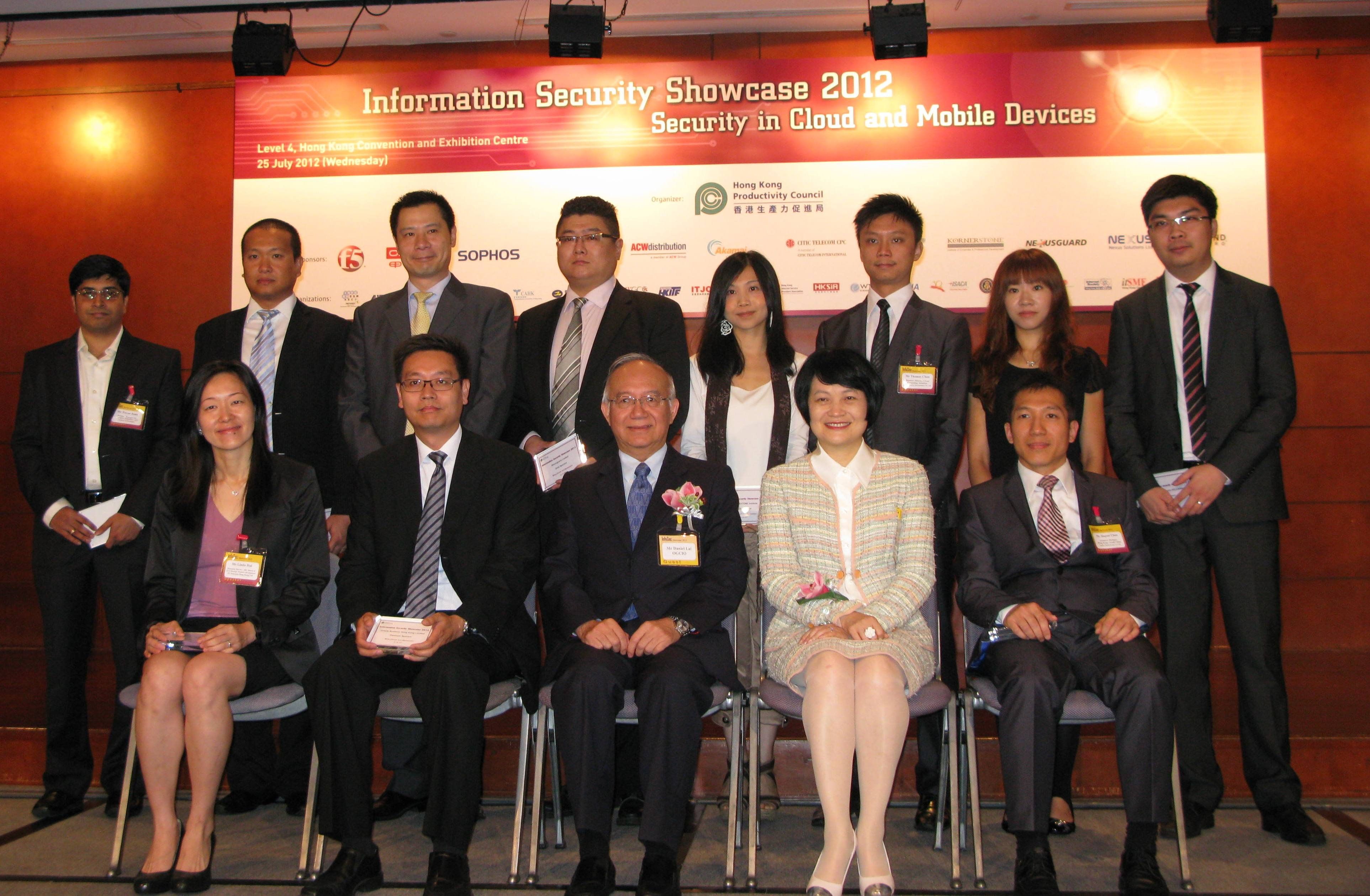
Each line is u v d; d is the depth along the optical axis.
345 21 4.23
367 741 2.37
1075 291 4.07
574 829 2.95
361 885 2.41
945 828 2.77
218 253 4.39
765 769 3.08
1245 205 4.04
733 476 2.82
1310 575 4.04
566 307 3.29
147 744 2.41
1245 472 2.81
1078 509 2.71
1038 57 4.12
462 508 2.65
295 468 2.81
